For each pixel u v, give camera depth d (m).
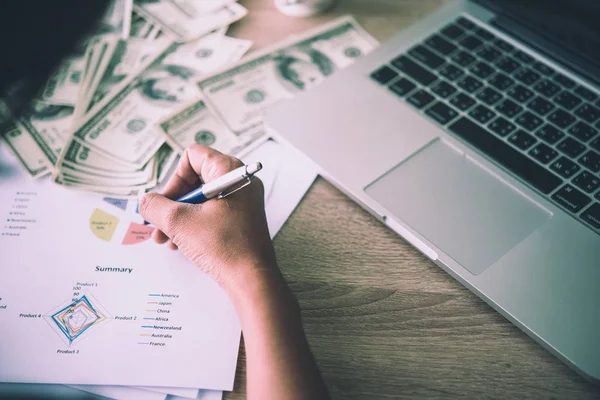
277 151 0.67
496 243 0.55
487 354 0.52
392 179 0.60
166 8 0.82
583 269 0.54
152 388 0.49
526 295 0.52
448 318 0.54
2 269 0.56
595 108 0.66
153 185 0.63
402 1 0.85
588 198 0.59
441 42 0.73
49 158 0.65
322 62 0.76
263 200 0.56
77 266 0.56
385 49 0.72
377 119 0.65
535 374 0.51
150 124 0.69
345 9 0.83
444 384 0.50
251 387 0.45
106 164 0.65
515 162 0.61
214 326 0.53
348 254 0.58
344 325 0.53
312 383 0.44
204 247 0.51
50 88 0.72
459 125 0.65
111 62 0.75
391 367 0.51
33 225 0.59
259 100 0.72
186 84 0.73
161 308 0.54
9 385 0.49
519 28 0.74
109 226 0.60
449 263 0.54
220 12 0.82
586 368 0.48
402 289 0.56
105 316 0.53
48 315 0.53
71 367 0.50
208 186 0.52
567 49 0.70
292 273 0.57
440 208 0.58
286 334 0.46
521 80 0.69
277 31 0.80
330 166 0.61
